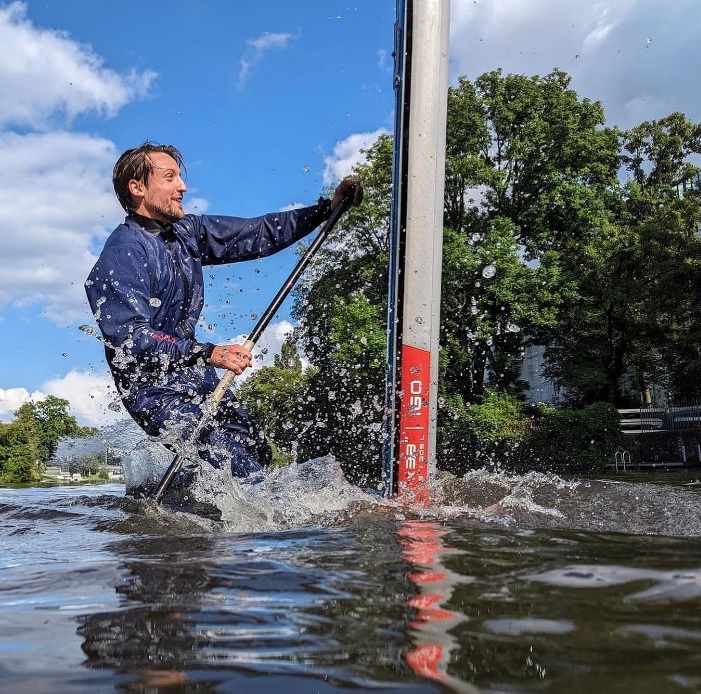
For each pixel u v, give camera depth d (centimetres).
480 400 2100
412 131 308
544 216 2198
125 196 360
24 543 190
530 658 75
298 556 144
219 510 252
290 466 331
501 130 2267
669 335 2486
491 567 123
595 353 2480
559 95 2239
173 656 81
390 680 70
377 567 128
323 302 1861
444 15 314
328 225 384
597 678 68
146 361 327
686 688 65
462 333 2033
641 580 107
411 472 293
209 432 333
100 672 76
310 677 72
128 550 168
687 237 2216
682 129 2600
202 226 395
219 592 114
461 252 1998
